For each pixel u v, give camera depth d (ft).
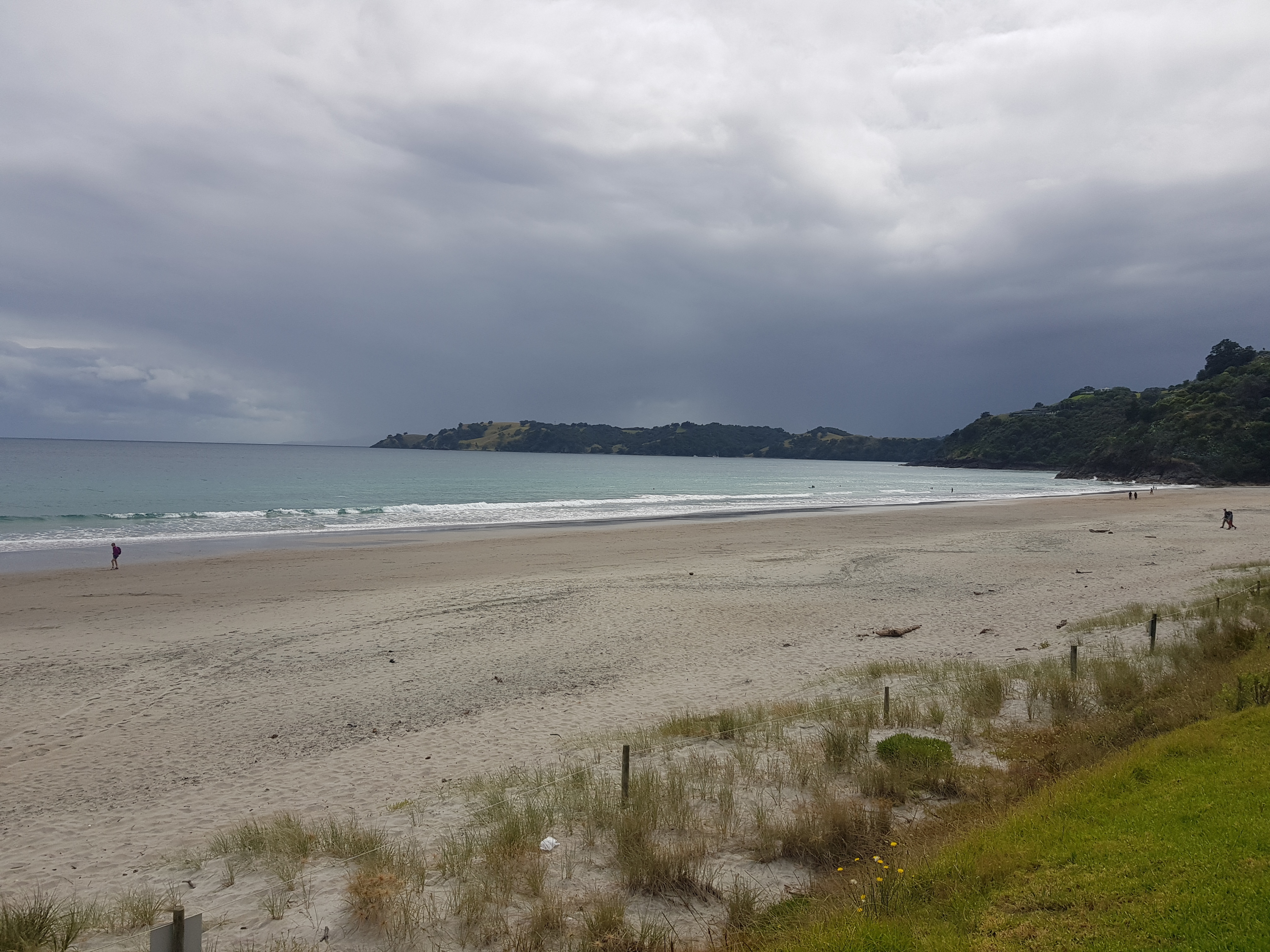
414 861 20.03
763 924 15.89
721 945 15.34
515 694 41.81
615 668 46.80
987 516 159.53
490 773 29.86
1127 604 61.31
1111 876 13.94
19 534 114.42
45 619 59.77
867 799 23.38
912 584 75.82
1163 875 13.60
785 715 34.40
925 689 37.63
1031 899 13.83
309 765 31.86
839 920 14.76
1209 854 13.99
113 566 84.02
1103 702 31.27
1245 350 470.39
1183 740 20.11
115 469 279.90
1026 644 49.44
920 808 22.57
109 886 20.89
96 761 32.65
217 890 19.62
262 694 41.73
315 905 18.17
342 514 156.66
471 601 67.15
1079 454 541.75
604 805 23.56
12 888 21.16
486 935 16.15
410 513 161.79
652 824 21.49
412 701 40.63
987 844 16.66
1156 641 43.73
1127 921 12.42
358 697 41.22
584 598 68.74
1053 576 78.84
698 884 18.28
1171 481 360.48
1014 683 37.50
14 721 37.70
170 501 175.01
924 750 26.21
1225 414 367.25
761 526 137.90
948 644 50.80
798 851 19.75
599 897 17.87
